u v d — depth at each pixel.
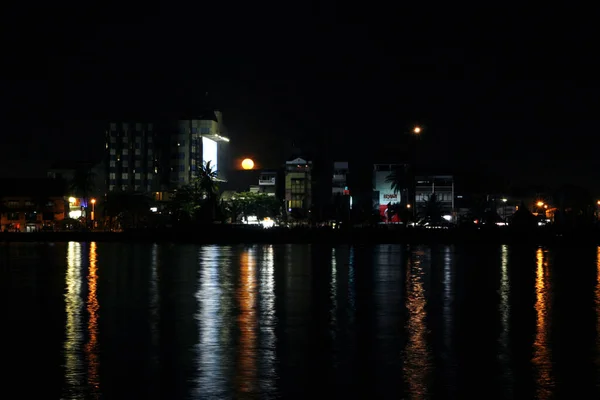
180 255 106.31
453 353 30.30
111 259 96.56
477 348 31.38
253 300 49.50
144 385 25.12
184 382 25.53
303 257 101.19
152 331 35.94
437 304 47.44
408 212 197.88
